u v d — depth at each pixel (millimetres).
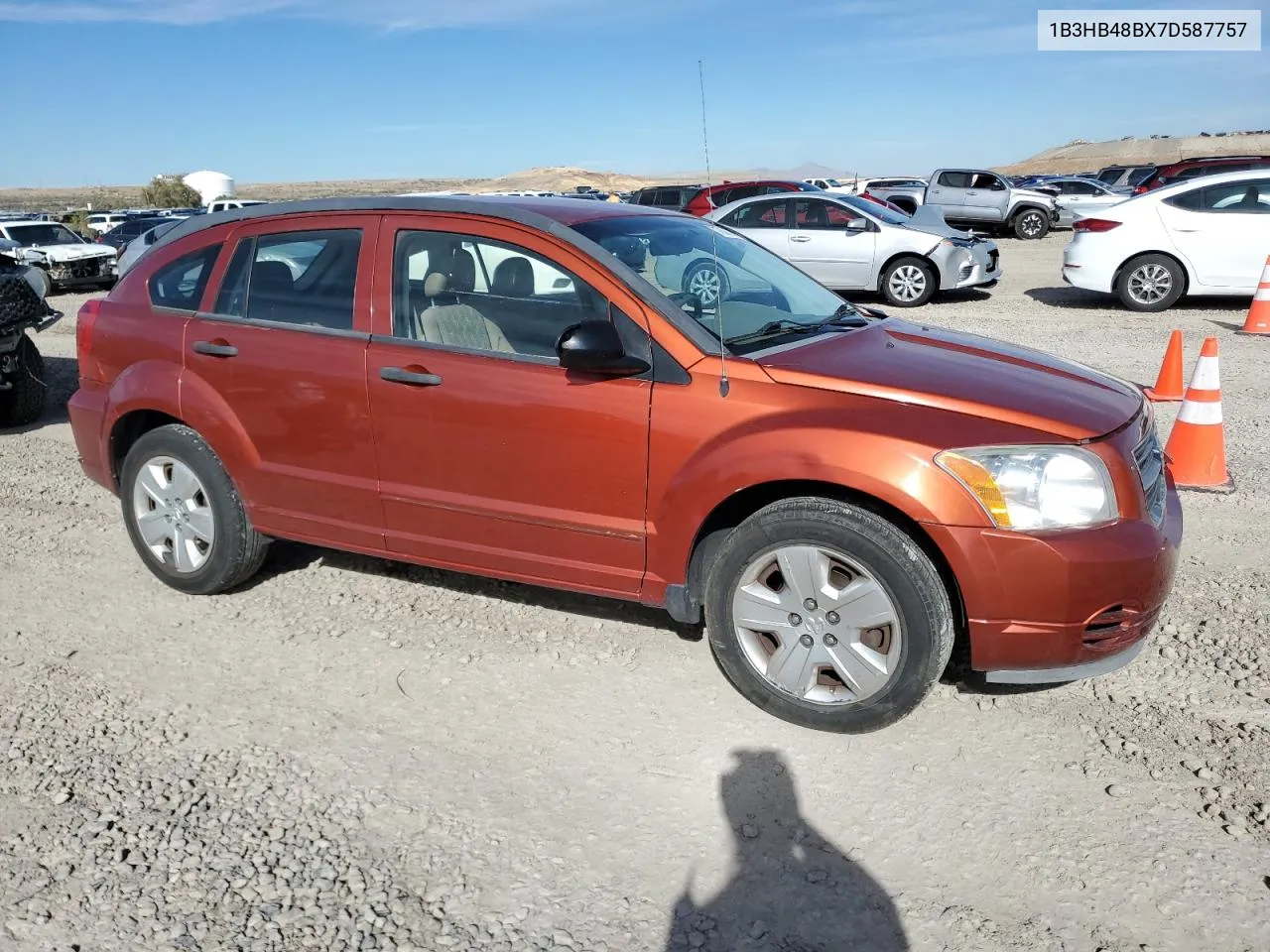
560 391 3670
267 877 2844
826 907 2717
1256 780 3186
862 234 14375
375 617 4434
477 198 4258
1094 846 2920
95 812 3135
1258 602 4387
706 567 3707
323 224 4246
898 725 3537
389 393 3963
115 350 4699
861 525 3246
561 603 4527
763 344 3725
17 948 2594
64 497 6188
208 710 3727
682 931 2639
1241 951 2535
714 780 3254
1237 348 10156
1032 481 3162
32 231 20453
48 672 4016
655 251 4000
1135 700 3662
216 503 4453
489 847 2963
